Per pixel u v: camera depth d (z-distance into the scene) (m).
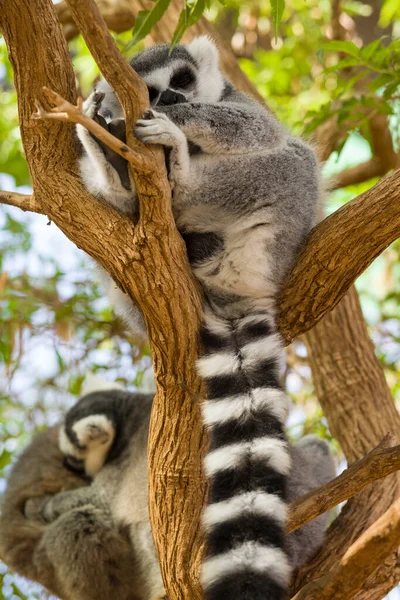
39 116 5.78
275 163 7.96
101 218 7.04
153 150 6.59
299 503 6.89
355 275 7.51
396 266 14.98
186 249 7.66
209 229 7.92
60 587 10.80
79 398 12.09
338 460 12.34
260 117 8.12
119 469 10.89
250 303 7.82
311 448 10.44
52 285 13.84
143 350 13.39
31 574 11.17
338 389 10.22
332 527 8.61
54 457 11.70
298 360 13.12
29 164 7.33
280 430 6.89
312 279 7.56
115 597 10.37
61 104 5.71
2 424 13.26
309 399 12.98
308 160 8.41
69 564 10.41
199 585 6.82
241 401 7.00
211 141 7.75
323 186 9.38
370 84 10.04
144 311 7.03
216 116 7.80
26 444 12.46
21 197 7.80
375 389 10.22
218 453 6.71
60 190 7.17
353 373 10.26
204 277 7.90
